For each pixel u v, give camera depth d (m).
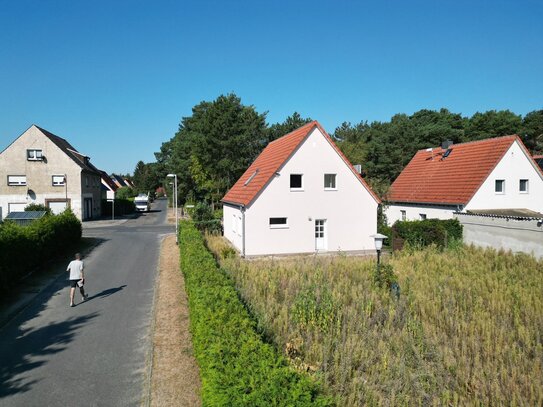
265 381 5.04
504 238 20.41
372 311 11.08
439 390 7.20
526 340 8.95
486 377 7.56
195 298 8.74
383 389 7.18
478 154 26.88
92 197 45.62
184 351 9.14
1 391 7.62
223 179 47.34
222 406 4.62
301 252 22.12
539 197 25.77
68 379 8.04
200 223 30.50
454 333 9.52
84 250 23.03
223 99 46.81
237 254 20.88
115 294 14.00
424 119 65.00
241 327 6.98
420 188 29.55
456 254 19.19
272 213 21.72
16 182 39.38
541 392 6.81
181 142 58.94
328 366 7.73
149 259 20.20
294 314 10.03
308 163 22.06
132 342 9.83
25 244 16.00
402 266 16.72
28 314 12.03
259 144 50.81
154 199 100.19
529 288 12.89
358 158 52.81
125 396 7.39
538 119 57.41
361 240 22.94
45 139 39.81
